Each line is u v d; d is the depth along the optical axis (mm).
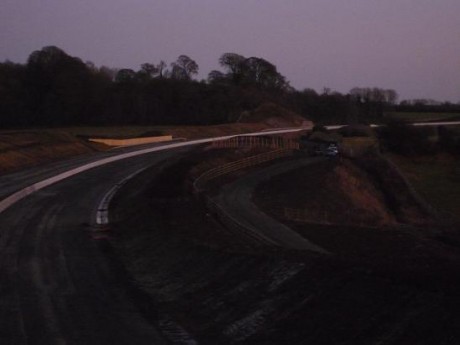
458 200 61938
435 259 26375
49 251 28781
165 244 27734
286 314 16047
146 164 66375
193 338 16562
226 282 19969
